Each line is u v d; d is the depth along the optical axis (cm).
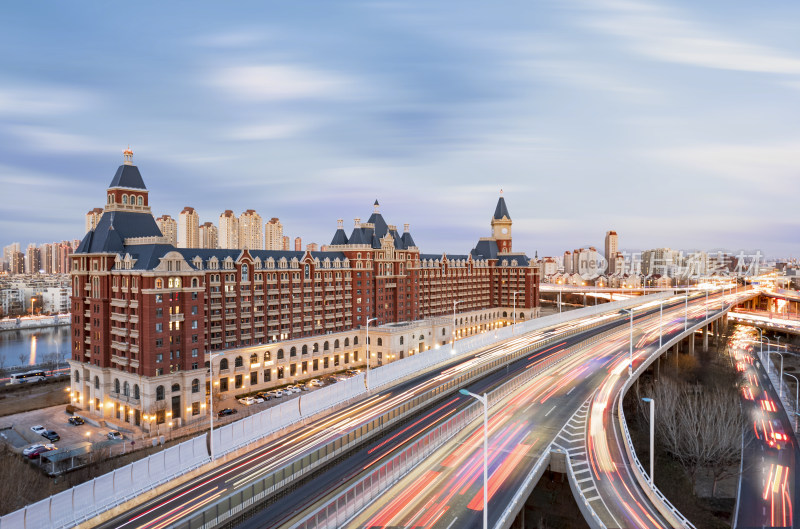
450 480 5753
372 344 14762
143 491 5609
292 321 13088
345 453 6912
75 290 10806
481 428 7412
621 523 4862
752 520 6625
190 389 9712
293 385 12356
